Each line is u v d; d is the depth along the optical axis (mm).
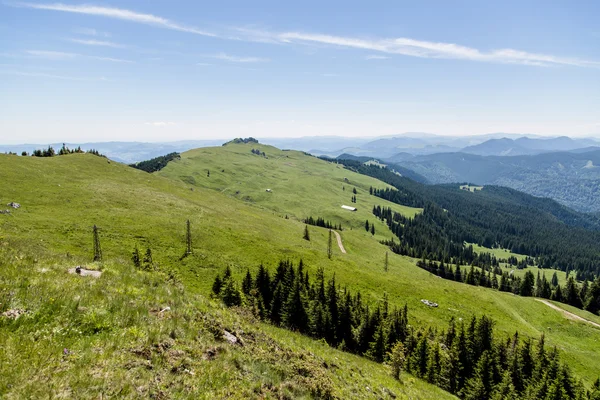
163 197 111875
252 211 159125
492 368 55500
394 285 96062
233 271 72312
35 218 65438
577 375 67438
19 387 8000
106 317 12070
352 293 83188
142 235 73750
